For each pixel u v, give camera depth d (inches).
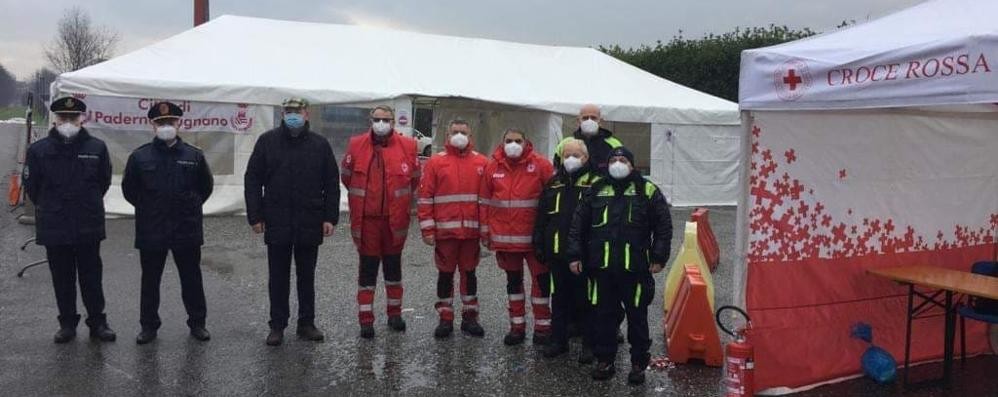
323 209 225.0
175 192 218.1
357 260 360.8
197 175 224.8
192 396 183.0
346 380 196.2
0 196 597.9
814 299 196.4
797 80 158.2
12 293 278.7
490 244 224.4
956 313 201.8
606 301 194.2
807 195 193.0
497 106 578.9
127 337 227.9
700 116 605.3
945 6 173.0
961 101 126.6
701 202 618.8
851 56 147.4
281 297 224.1
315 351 218.8
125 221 458.0
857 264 203.8
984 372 209.6
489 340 233.1
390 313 242.1
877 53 141.5
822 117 192.2
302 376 198.2
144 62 489.4
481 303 281.0
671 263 376.5
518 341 228.8
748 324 175.2
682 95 649.6
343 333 237.6
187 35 549.0
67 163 211.5
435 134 619.5
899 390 194.7
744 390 170.1
